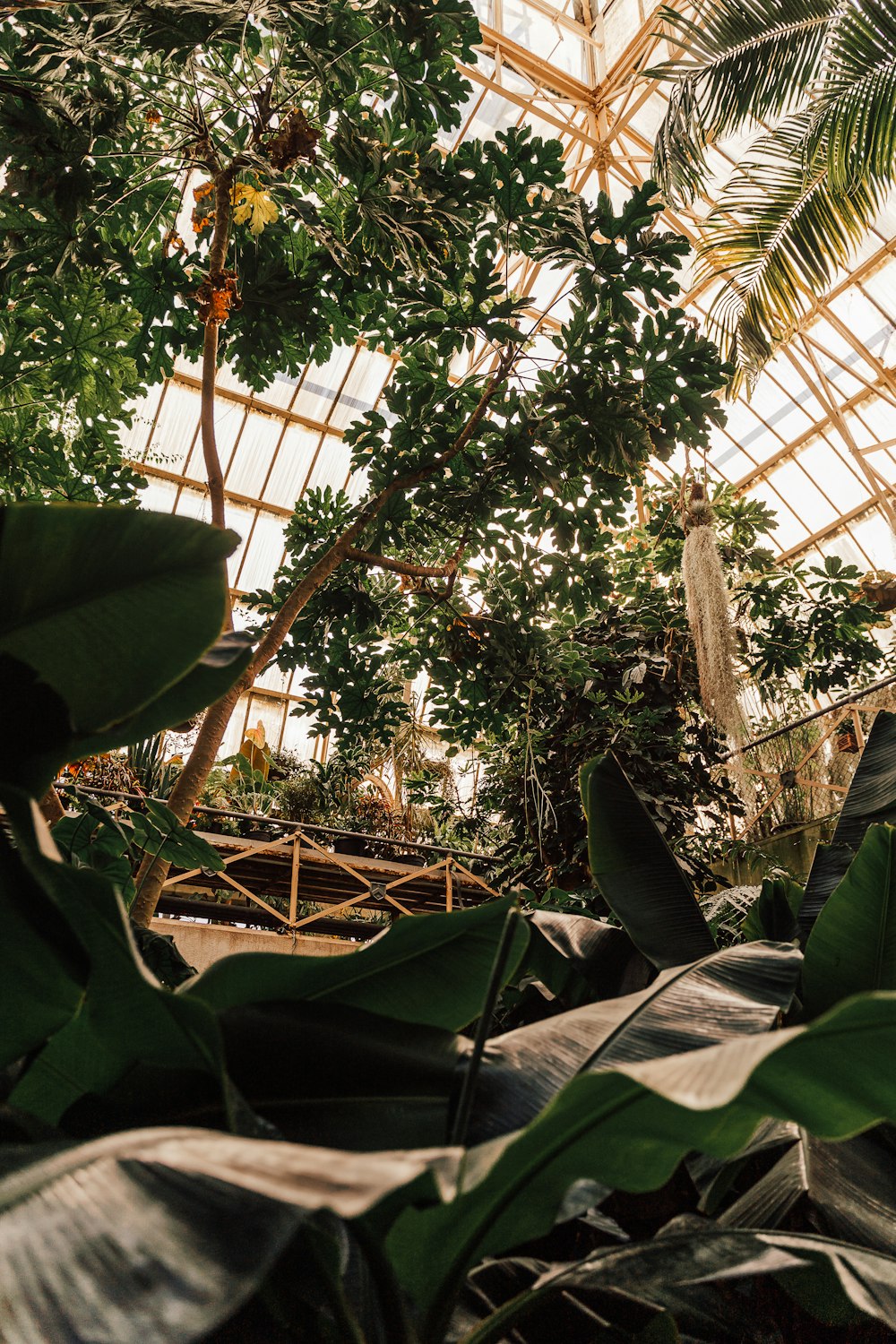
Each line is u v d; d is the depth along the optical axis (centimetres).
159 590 118
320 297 427
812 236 470
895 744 285
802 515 1515
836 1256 125
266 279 416
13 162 360
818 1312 167
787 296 484
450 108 379
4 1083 134
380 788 977
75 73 346
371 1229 104
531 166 375
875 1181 176
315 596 489
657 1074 93
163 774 768
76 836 288
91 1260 70
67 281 404
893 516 1242
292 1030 134
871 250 1186
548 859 659
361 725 529
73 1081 128
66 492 422
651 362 411
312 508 499
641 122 1266
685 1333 167
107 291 411
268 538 1415
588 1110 103
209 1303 68
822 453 1429
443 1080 133
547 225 387
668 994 166
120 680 122
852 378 1335
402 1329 104
